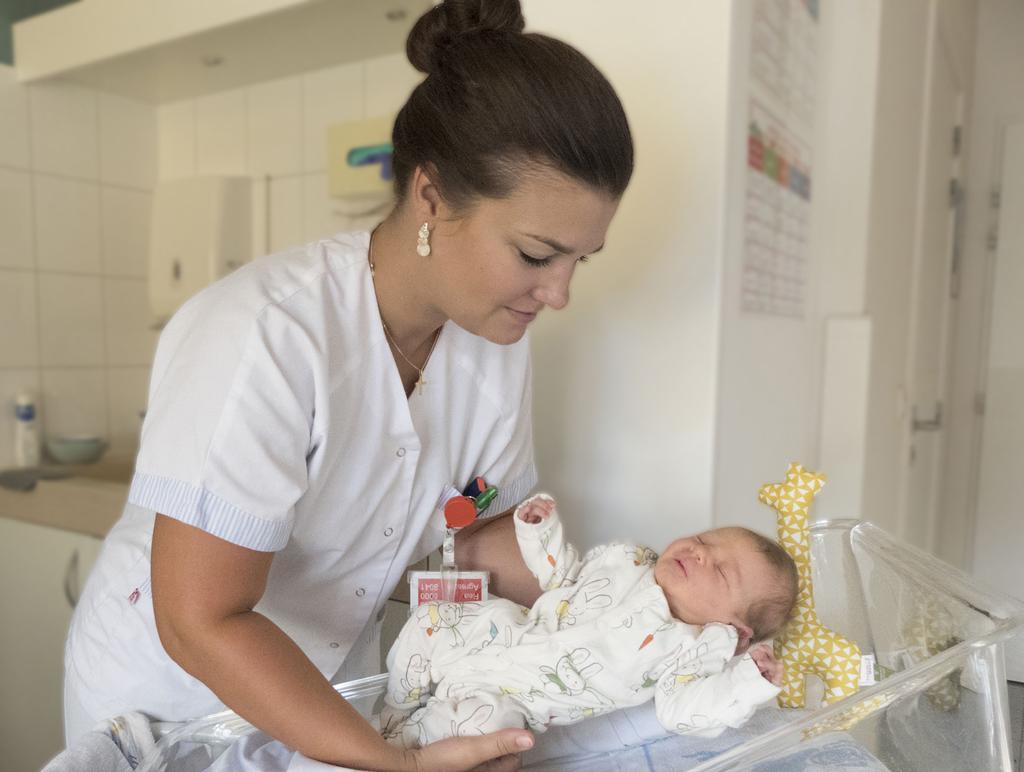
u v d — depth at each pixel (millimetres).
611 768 726
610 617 833
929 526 2541
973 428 2521
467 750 685
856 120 1812
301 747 635
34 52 2025
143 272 2352
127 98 2281
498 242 689
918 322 2336
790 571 855
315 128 2076
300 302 740
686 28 1193
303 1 1631
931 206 2369
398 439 846
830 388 1870
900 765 610
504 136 651
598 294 1311
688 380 1236
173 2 1816
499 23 725
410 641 847
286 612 884
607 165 660
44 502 1776
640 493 1293
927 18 2201
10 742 1889
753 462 1436
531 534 952
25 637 1829
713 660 787
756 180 1336
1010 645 682
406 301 804
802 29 1572
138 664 848
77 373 2191
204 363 684
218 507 647
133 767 768
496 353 960
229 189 2127
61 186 2135
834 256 1857
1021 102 2512
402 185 760
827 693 792
